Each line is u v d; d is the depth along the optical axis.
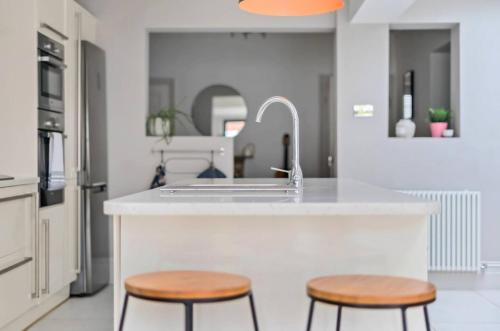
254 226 2.67
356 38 5.80
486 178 5.77
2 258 3.75
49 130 4.61
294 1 3.60
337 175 5.84
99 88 5.53
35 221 4.21
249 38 7.99
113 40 5.88
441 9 5.76
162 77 7.96
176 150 5.88
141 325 2.68
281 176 8.03
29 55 4.30
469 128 5.77
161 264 2.67
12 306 3.85
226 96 7.98
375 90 5.82
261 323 2.68
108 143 5.88
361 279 2.37
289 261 2.67
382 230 2.66
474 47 5.76
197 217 2.66
